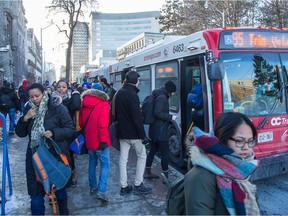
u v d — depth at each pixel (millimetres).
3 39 36625
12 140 9070
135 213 4117
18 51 50312
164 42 7957
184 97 6293
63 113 3520
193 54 5707
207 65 4949
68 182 3645
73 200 4555
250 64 5262
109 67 15672
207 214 1647
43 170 3299
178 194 1989
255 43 5332
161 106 5098
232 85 5098
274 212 4289
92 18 31953
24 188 5027
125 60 11391
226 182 1670
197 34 5547
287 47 5637
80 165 6500
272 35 5488
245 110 5148
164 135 5246
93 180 4723
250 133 1791
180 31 29141
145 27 119812
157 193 4812
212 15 23391
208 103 5086
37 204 3461
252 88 5246
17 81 47469
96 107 4320
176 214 1980
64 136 3459
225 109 5012
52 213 4094
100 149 4375
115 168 6230
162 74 7441
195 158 1762
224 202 1666
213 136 1857
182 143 6324
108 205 4363
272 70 5430
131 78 4570
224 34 5133
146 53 8641
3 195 4004
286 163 4973
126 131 4539
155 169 6242
